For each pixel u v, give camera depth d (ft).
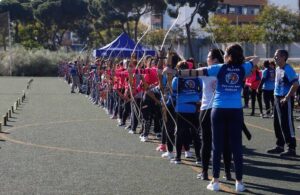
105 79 63.62
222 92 24.47
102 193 24.72
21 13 252.83
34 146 37.81
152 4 189.16
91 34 258.37
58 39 264.31
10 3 249.96
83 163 31.86
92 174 28.84
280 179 28.19
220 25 221.66
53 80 151.64
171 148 33.60
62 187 25.79
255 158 34.40
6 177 27.81
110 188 25.71
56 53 197.26
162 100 32.35
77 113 61.77
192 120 30.37
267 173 29.76
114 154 35.06
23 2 279.90
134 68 42.04
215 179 25.39
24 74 187.01
